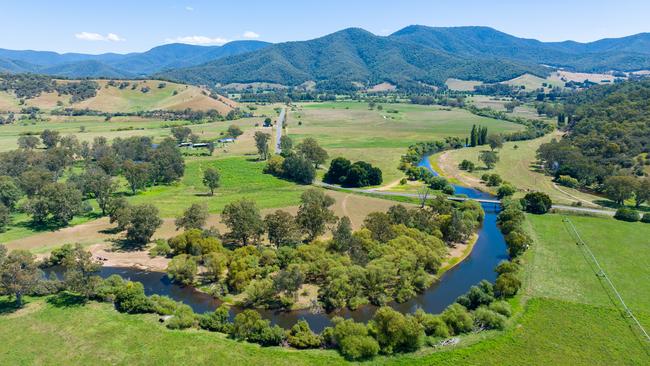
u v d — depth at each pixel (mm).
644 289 92375
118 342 70125
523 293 90062
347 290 88062
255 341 72438
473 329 76562
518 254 111750
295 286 88438
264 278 96000
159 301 83812
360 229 119438
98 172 173000
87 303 83688
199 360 65938
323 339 72625
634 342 72688
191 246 108438
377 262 94750
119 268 105062
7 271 78938
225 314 78312
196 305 88375
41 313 78875
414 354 69250
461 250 119312
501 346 71188
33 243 118250
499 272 99125
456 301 86500
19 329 73250
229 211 114938
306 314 85250
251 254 103062
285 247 105500
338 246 104688
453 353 69312
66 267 97625
